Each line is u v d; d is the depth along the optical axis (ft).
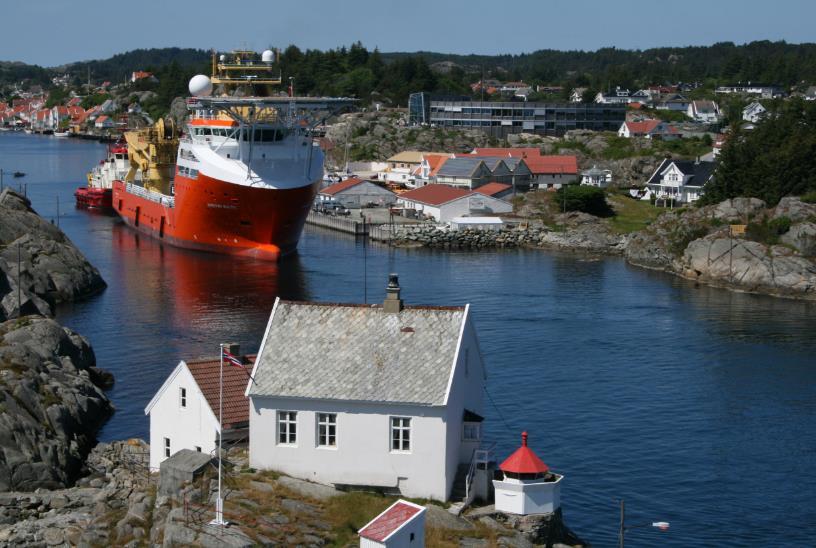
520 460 177.27
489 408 278.46
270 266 516.73
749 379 310.86
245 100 525.75
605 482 227.61
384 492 179.32
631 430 262.06
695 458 242.99
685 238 533.96
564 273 509.35
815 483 229.04
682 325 388.37
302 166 542.16
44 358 280.31
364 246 593.42
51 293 420.36
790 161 551.59
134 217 652.89
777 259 474.90
